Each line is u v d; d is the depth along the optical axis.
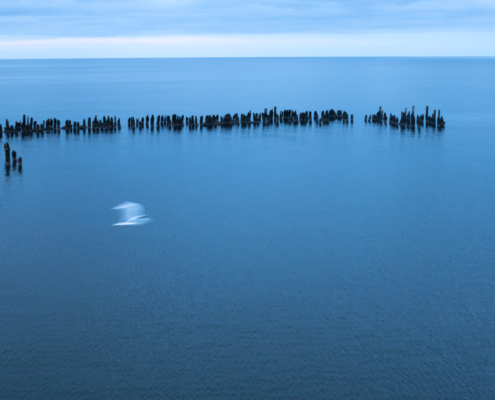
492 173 57.97
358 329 27.70
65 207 45.44
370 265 34.84
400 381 24.03
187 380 24.05
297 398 23.09
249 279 32.84
